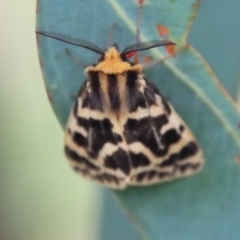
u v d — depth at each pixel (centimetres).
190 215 14
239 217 14
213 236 14
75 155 15
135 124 15
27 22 18
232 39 15
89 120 15
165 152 15
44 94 18
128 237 16
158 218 14
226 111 14
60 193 19
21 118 18
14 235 19
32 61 18
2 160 19
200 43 15
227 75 15
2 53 18
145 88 15
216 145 14
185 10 14
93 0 14
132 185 15
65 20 14
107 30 14
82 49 15
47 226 19
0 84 18
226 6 15
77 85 15
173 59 14
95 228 17
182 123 14
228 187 14
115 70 15
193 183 14
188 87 14
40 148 19
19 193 19
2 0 17
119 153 15
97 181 15
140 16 14
